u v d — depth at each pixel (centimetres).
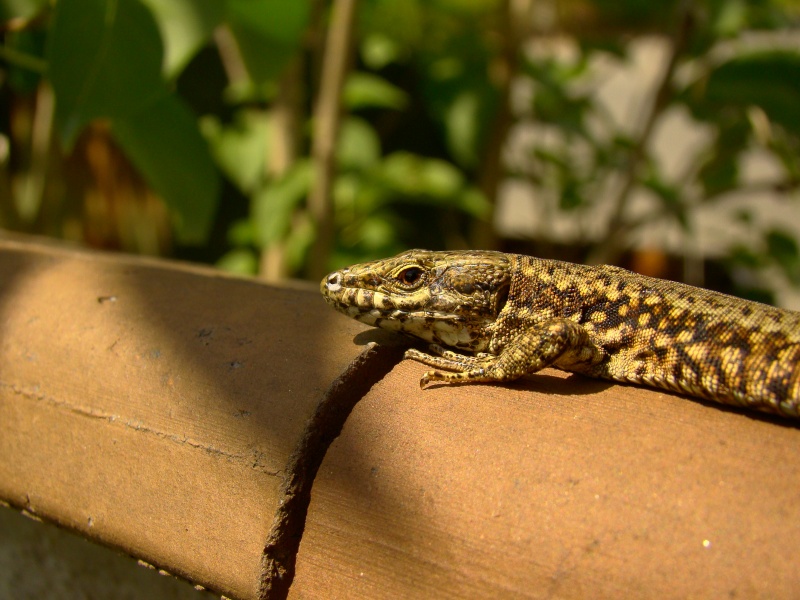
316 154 18
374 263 12
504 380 11
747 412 10
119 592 12
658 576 9
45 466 11
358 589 10
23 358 11
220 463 10
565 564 9
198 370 11
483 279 12
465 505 9
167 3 13
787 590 9
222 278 12
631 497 9
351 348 11
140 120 15
